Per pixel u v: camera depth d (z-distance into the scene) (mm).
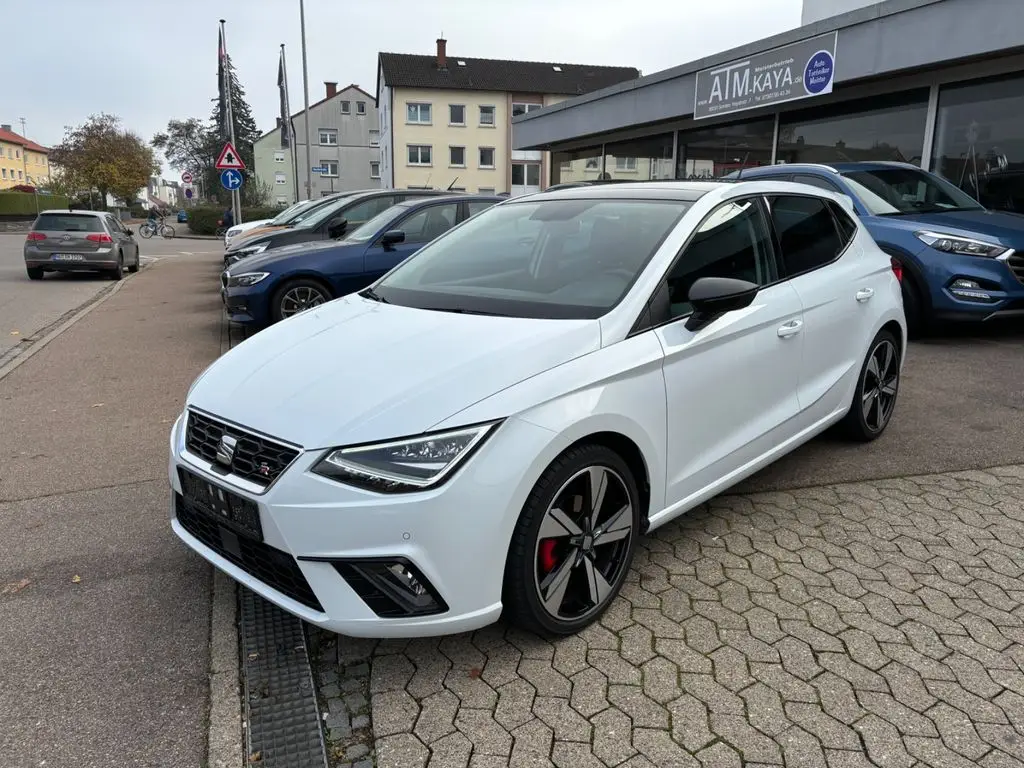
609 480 2844
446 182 54219
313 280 7961
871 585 3146
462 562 2412
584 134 17141
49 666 2689
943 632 2814
